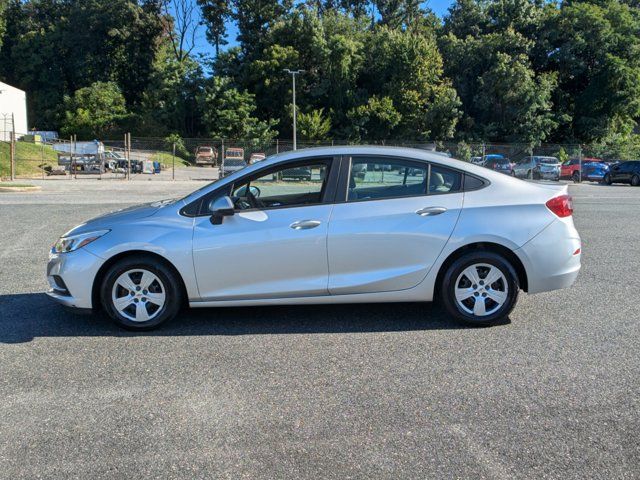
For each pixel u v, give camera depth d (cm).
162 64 7194
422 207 484
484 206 486
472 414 331
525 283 502
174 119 6800
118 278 480
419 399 352
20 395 359
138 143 4950
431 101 6366
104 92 7300
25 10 8400
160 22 8156
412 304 567
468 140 6084
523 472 271
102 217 521
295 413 334
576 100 6500
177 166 4784
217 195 492
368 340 463
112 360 420
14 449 294
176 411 337
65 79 8094
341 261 480
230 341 462
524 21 6881
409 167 495
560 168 3403
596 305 566
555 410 336
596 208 1554
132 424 321
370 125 6134
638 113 6250
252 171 495
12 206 1495
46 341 463
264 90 6681
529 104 5984
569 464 278
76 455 288
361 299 488
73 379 384
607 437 304
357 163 493
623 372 393
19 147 4038
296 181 494
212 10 7394
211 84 6481
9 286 648
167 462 281
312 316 530
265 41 6862
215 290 482
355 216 481
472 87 6662
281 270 480
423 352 434
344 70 6425
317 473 272
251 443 300
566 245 492
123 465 279
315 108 6581
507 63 6169
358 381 380
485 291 491
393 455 287
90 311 484
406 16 8225
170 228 479
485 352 433
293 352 436
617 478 267
